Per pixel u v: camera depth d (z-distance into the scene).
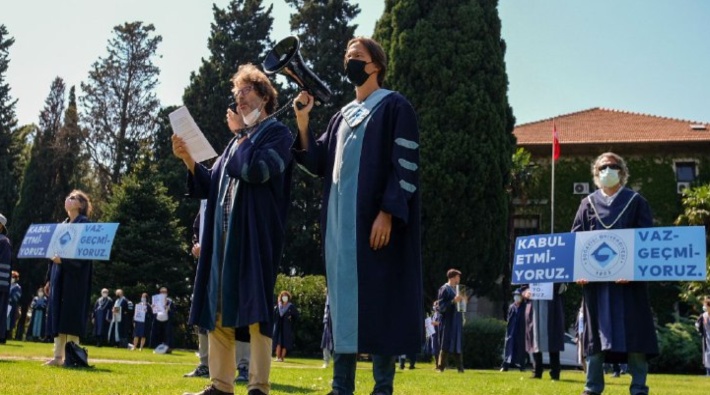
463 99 29.83
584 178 36.66
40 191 45.78
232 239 4.30
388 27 32.00
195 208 39.25
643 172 36.56
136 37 50.28
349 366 4.26
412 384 8.64
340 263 4.00
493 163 29.67
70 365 8.39
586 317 6.38
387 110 4.14
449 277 15.73
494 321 22.45
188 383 6.62
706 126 39.00
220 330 4.59
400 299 3.92
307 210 38.97
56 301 8.25
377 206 4.02
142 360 13.21
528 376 14.12
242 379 7.84
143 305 24.97
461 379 10.92
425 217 29.23
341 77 40.22
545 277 6.62
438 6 31.02
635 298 6.16
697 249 6.03
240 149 4.43
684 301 31.59
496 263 29.50
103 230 8.17
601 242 6.38
